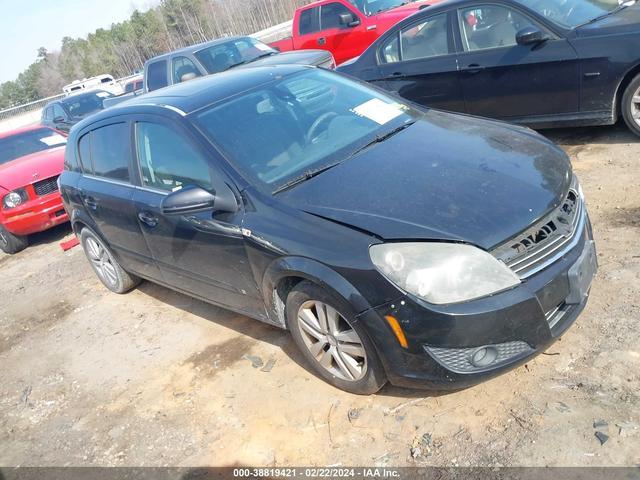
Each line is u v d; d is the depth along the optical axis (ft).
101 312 17.30
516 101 19.13
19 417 13.24
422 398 9.95
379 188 9.96
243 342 13.35
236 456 10.02
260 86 13.26
